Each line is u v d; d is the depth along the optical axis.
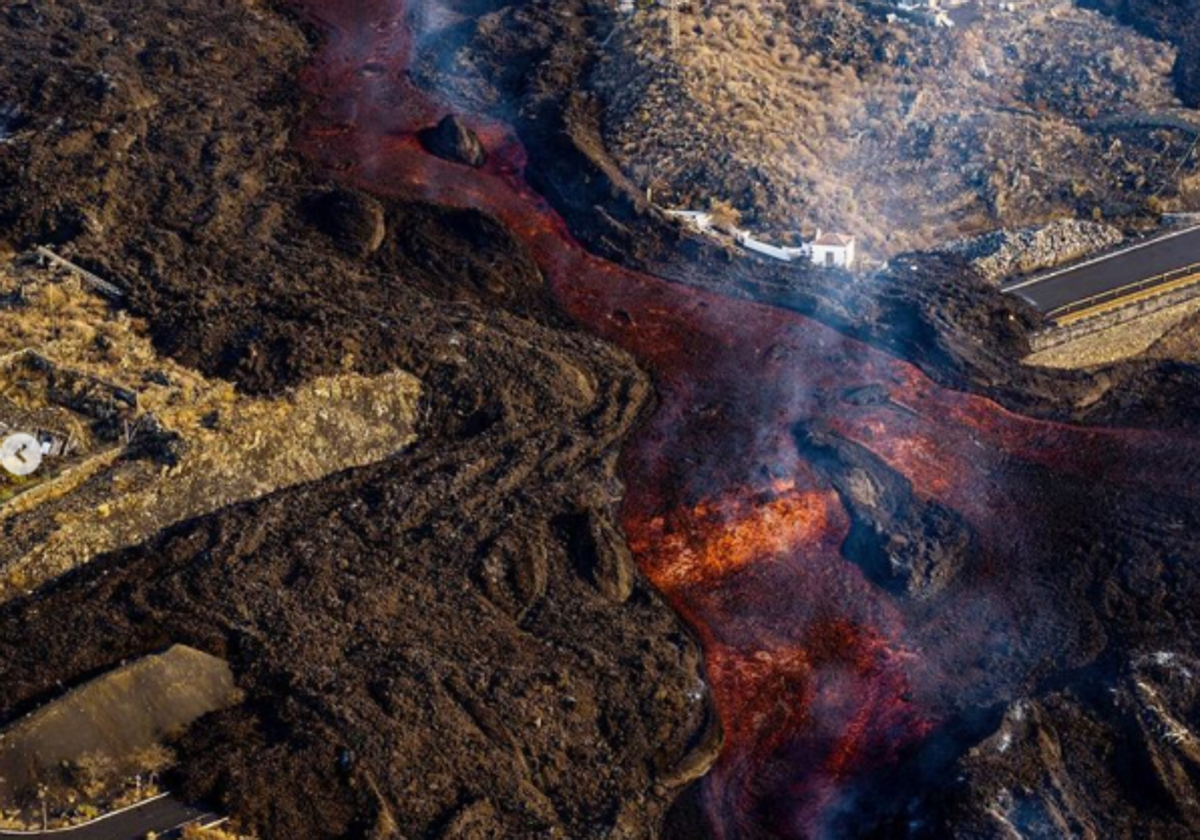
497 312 62.56
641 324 63.69
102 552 48.12
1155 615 51.88
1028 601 52.50
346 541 50.03
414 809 41.94
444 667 45.81
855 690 49.44
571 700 46.22
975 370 62.47
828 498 55.59
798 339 63.31
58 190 64.19
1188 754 46.41
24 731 40.59
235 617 46.12
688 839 44.34
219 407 53.00
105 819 40.09
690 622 51.12
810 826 45.34
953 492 56.31
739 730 47.97
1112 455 58.97
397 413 55.84
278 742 42.47
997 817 44.19
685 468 56.25
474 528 51.31
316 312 58.31
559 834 42.59
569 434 56.53
